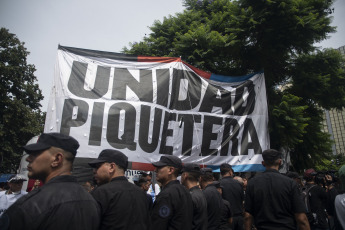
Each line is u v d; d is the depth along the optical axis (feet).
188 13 46.91
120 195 7.59
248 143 23.02
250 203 10.59
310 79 34.91
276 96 35.47
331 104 37.96
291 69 37.11
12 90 86.94
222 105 22.86
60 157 5.69
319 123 37.60
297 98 31.63
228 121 22.71
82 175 16.88
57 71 18.52
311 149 36.14
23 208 4.66
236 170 21.94
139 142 18.89
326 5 35.60
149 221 8.23
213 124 22.07
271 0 33.14
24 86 88.79
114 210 7.29
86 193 5.86
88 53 19.71
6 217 4.54
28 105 92.32
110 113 18.63
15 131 79.25
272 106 31.19
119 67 20.15
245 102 23.88
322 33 34.50
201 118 21.77
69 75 18.62
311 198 17.39
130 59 20.68
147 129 19.35
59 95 18.07
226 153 22.04
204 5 48.75
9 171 78.59
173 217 8.96
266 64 37.19
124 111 19.01
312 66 36.40
